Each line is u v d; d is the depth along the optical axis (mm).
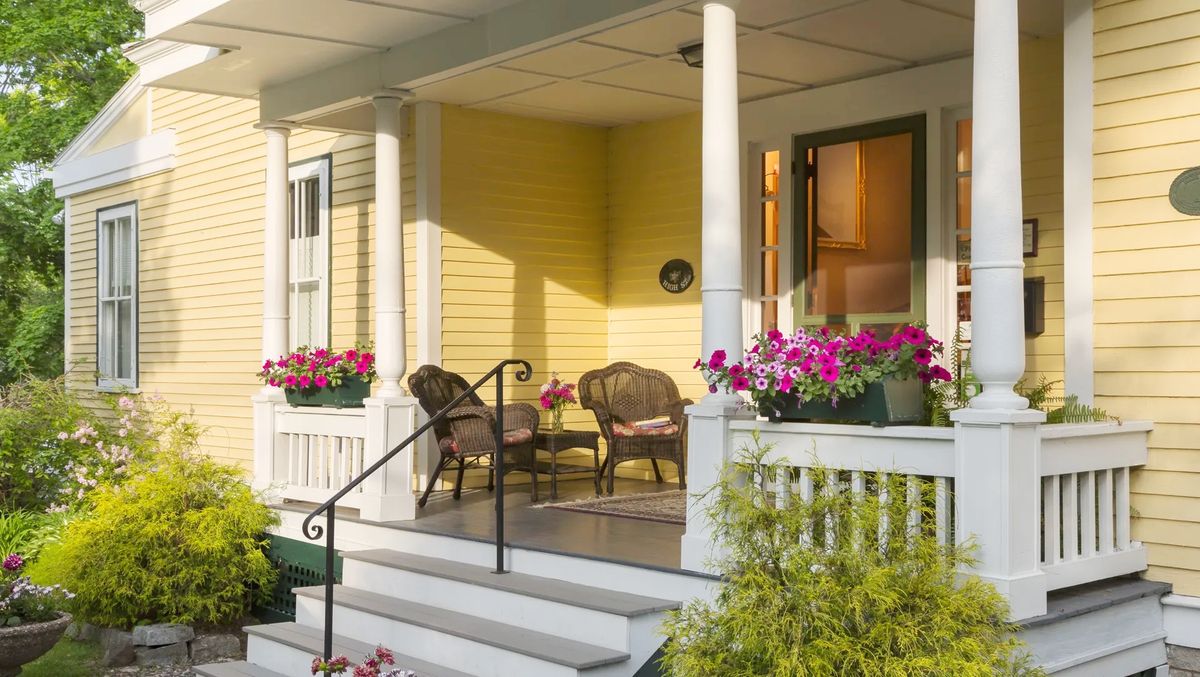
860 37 6242
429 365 7297
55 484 9883
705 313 4805
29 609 6121
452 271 7895
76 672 6496
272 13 6043
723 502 4219
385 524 6281
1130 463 4613
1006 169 4035
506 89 7484
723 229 4766
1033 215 6188
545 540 5551
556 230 8453
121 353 11750
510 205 8203
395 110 6785
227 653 6926
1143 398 4676
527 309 8273
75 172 12406
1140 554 4660
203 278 10336
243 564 7082
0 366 18000
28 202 18562
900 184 6902
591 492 7625
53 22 18688
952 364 6523
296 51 6754
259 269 9586
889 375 4293
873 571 3770
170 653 6750
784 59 6684
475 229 8016
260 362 9539
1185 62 4570
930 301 6730
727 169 4773
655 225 8391
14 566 6336
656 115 8281
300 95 7309
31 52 18922
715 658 3863
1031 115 6223
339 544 6629
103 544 6922
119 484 9391
